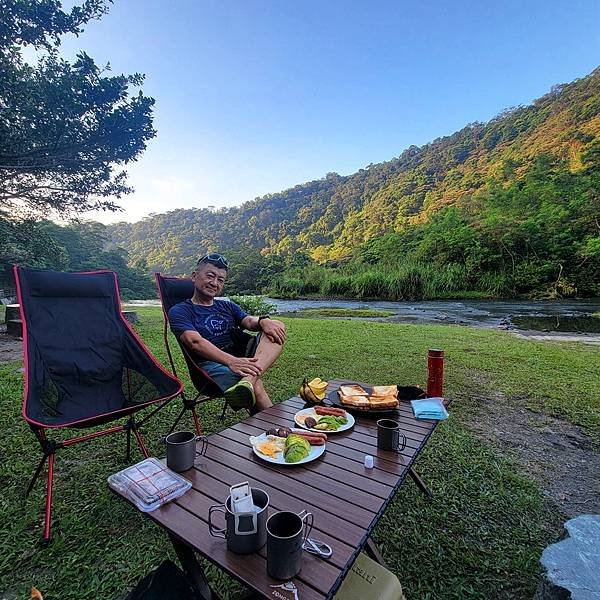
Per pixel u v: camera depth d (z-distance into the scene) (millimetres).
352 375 3564
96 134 7770
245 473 1134
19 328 6129
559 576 908
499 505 1628
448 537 1434
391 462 1209
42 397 1681
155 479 1047
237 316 2443
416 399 1736
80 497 1648
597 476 1879
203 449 1286
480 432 2363
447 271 16109
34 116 6910
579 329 6953
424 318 9086
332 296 17641
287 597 675
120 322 2197
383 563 1177
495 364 3949
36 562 1276
